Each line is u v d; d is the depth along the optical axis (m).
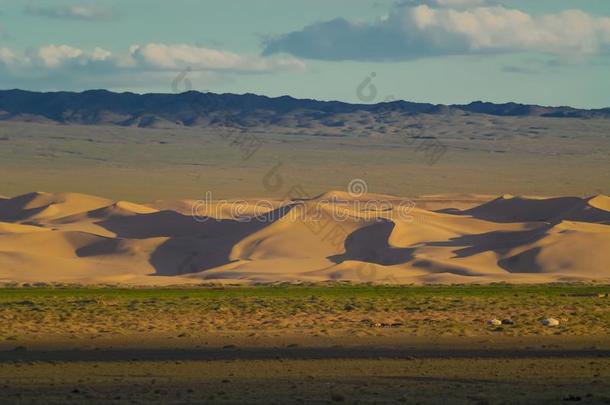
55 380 92.88
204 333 130.75
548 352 114.12
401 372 98.50
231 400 79.44
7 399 80.00
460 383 91.00
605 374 97.31
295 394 83.25
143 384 90.12
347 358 108.69
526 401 79.31
